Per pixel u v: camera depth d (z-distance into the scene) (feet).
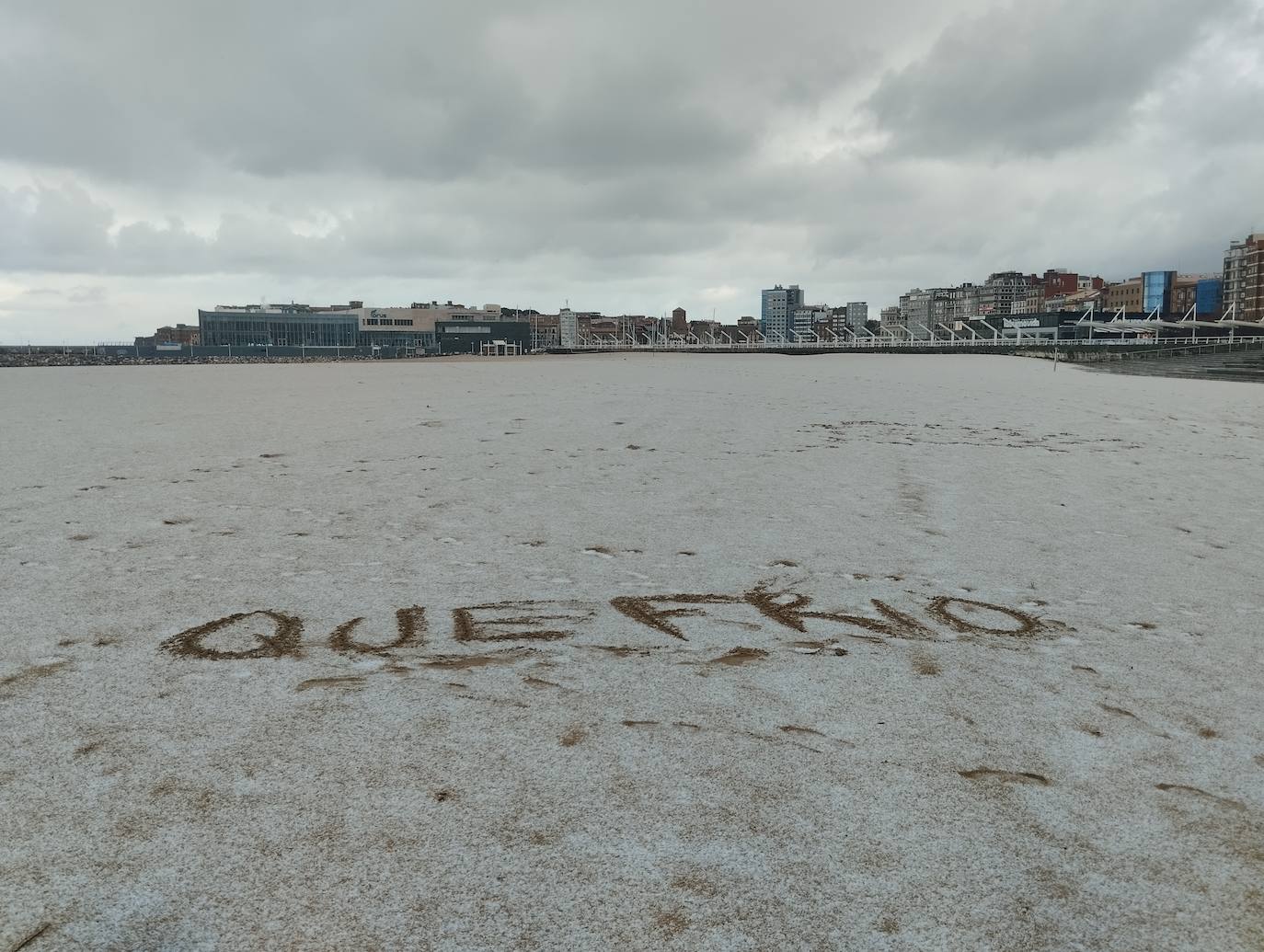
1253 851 6.92
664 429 37.17
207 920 5.76
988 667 10.96
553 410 45.37
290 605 12.79
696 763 8.05
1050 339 354.95
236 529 17.84
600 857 6.49
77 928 5.68
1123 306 597.93
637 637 11.75
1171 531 19.20
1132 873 6.56
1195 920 6.02
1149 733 9.12
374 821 6.93
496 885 6.15
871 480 25.18
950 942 5.70
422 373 99.30
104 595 13.12
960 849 6.78
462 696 9.54
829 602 13.58
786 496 22.44
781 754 8.32
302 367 132.67
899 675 10.59
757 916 5.88
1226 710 9.78
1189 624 12.89
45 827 6.82
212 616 12.22
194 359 495.82
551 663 10.68
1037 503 22.20
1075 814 7.40
